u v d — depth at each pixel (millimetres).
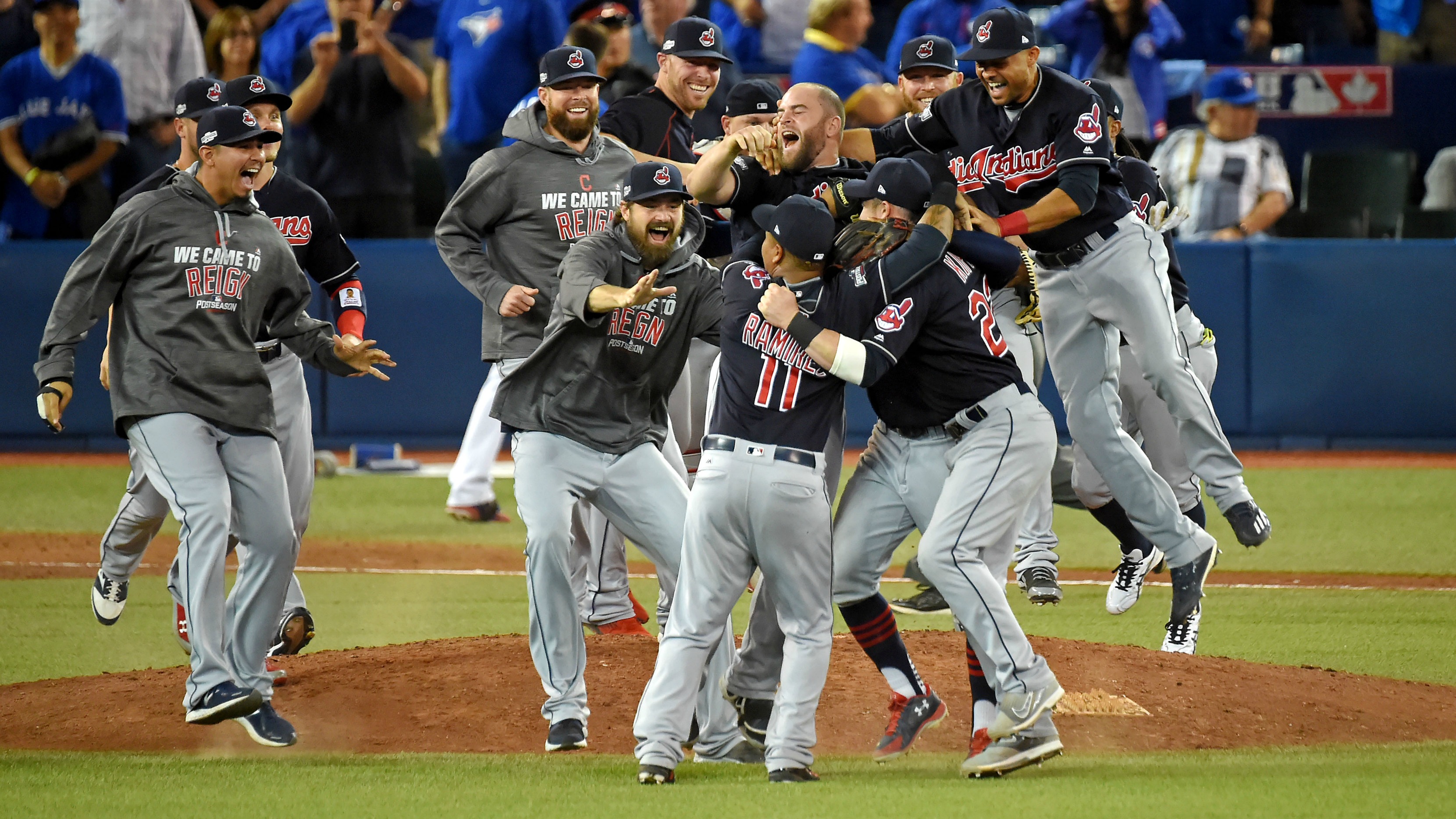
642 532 20375
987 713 18734
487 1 47062
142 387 19641
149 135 49656
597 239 20047
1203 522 28547
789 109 21781
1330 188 51875
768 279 18078
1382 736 20359
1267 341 48781
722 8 54688
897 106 41219
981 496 18234
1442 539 36906
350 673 22750
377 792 17266
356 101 47562
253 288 20109
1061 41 51562
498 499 43125
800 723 17969
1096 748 19781
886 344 17594
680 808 16344
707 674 19469
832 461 21703
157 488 19797
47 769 18531
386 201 48781
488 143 47625
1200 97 54625
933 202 18453
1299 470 46406
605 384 20047
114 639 27406
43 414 19641
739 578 18281
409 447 50656
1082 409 25078
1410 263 48188
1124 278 24516
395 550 35906
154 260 19688
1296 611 29703
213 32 48000
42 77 48500
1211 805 16266
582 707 19516
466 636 27234
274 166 23922
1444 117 54875
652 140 27672
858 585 19172
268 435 20250
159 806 16609
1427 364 48438
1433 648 26469
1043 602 28234
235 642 20016
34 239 50344
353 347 20969
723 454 17953
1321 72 54750
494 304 23922
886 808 16281
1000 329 25328
